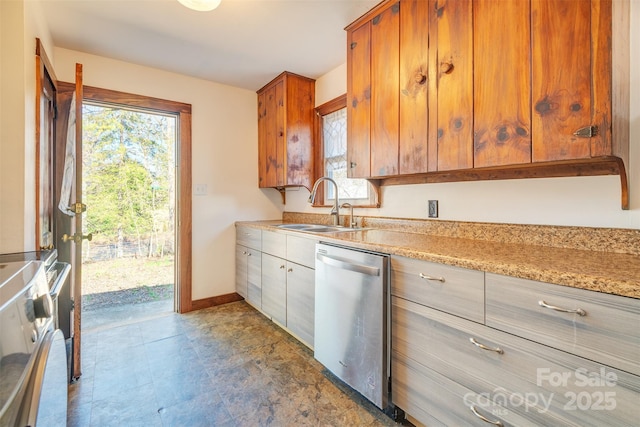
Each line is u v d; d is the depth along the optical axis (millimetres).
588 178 1296
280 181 2922
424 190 1983
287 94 2830
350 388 1716
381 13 1836
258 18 1966
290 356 2070
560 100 1117
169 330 2480
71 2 1778
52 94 2119
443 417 1211
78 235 1771
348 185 2660
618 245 1213
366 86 1944
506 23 1271
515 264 1009
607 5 1019
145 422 1435
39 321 863
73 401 1576
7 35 1393
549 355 923
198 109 2965
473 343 1113
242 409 1535
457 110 1450
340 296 1670
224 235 3145
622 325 787
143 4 1810
